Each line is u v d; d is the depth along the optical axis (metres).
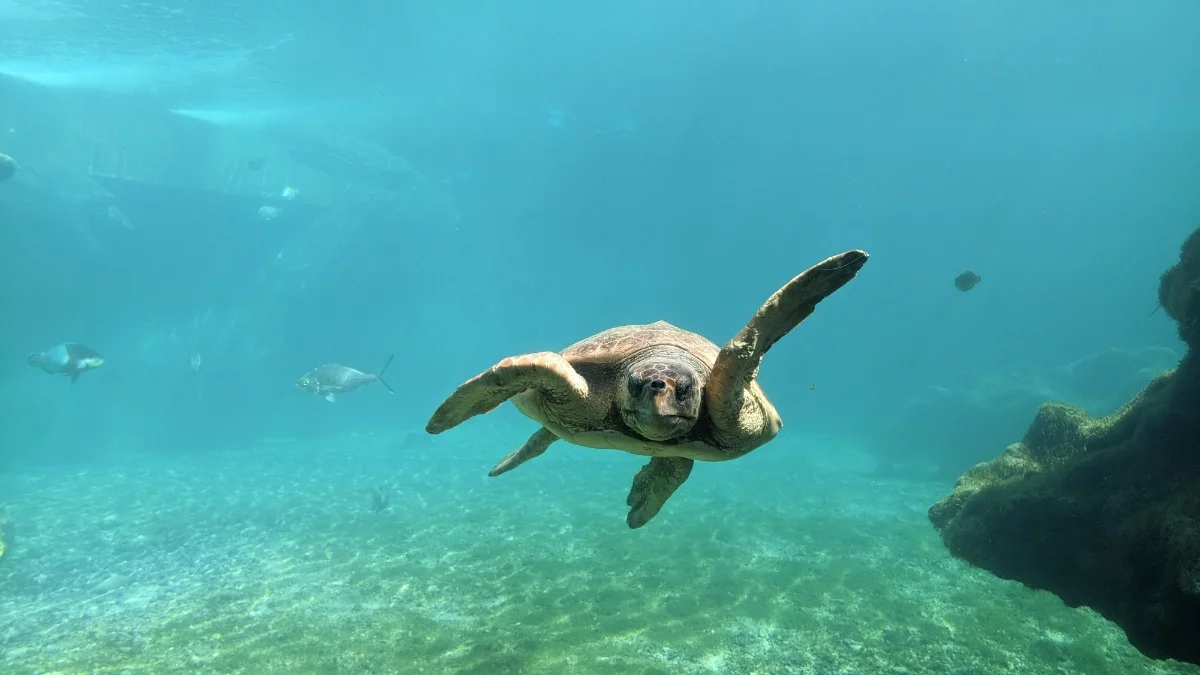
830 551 11.12
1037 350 56.16
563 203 43.91
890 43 36.84
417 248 39.81
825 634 7.63
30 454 25.78
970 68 38.91
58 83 26.33
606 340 4.44
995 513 7.02
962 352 49.06
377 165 34.75
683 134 42.47
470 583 9.38
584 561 10.40
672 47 37.81
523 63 35.44
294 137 32.91
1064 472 6.75
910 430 24.02
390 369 43.53
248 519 13.66
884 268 54.88
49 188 24.23
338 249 35.22
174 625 7.89
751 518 13.60
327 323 37.31
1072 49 37.75
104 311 30.05
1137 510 5.93
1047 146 50.91
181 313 32.44
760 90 40.47
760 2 34.88
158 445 28.27
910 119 43.22
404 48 29.27
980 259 60.59
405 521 13.38
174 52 24.00
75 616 8.21
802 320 3.42
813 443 30.81
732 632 7.64
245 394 33.31
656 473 4.82
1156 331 57.38
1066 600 6.41
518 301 49.34
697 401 3.52
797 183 46.41
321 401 34.97
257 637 7.52
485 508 14.69
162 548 11.47
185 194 28.58
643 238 47.25
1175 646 5.05
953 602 8.68
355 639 7.46
